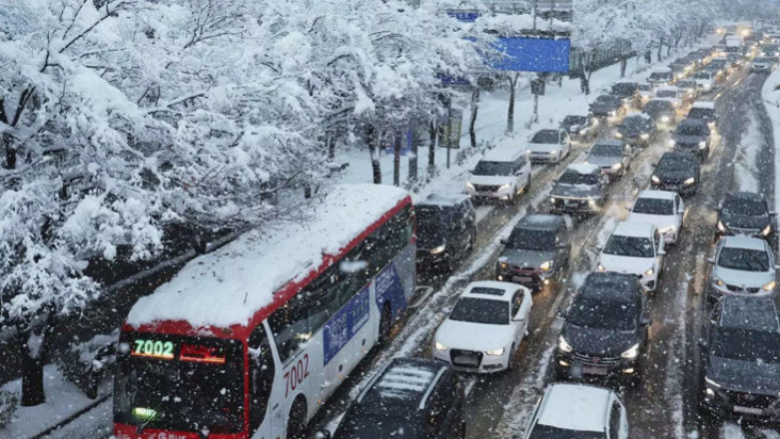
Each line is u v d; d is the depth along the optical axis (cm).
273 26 2106
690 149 3831
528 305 1831
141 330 1196
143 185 1453
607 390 1274
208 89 1463
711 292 2034
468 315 1714
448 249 2262
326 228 1609
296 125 1800
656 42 9138
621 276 1805
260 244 1477
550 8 3103
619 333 1600
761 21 18288
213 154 1412
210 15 1659
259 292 1258
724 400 1412
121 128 1395
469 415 1462
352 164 3841
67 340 1688
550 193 2927
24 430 1342
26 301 1161
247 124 1434
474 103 4175
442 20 2809
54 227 1305
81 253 1319
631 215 2559
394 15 2409
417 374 1302
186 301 1220
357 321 1653
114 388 1205
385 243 1823
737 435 1388
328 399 1554
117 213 1212
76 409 1436
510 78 4691
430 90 2833
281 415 1300
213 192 1484
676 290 2156
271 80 1620
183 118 1400
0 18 1290
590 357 1556
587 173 2992
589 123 4594
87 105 1221
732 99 6222
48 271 1230
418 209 2312
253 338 1198
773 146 4228
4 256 1243
